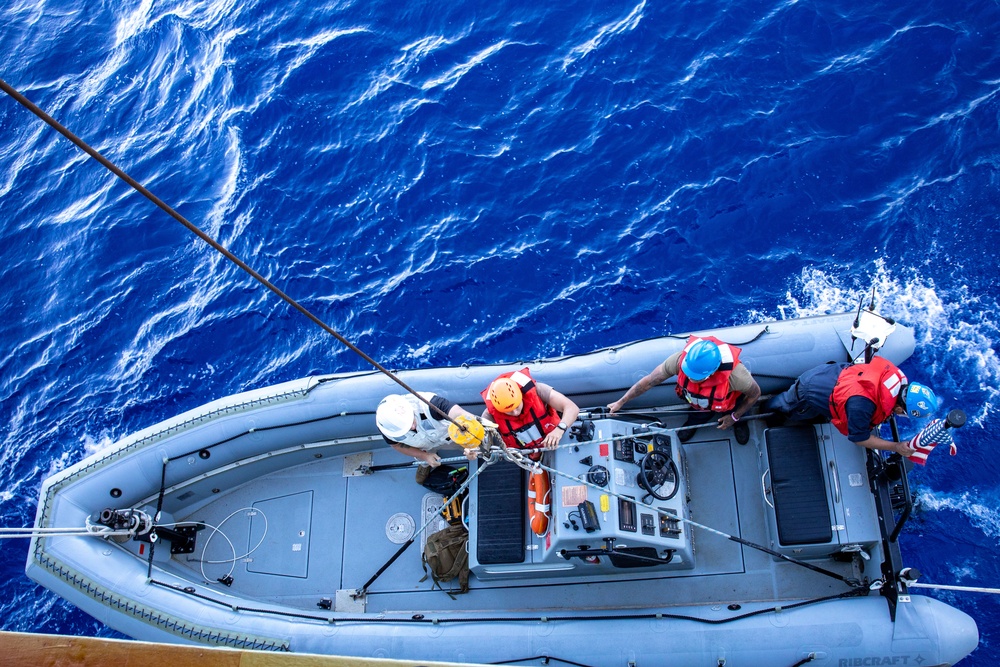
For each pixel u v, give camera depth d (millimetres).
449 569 6047
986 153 8430
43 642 2412
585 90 10172
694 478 6055
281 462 6844
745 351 5895
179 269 10352
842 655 5012
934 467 6871
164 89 12445
